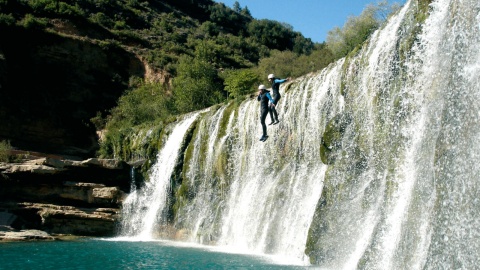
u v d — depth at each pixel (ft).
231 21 345.51
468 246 35.22
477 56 39.93
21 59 161.99
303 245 59.47
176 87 170.71
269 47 328.70
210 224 82.33
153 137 110.63
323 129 68.44
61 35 174.40
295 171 71.56
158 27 255.50
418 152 44.09
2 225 81.35
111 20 224.12
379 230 44.37
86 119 163.63
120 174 99.60
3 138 142.92
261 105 55.77
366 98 55.83
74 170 94.63
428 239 38.19
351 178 52.19
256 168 80.53
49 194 91.97
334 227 51.08
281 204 68.85
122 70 188.65
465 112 39.27
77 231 87.92
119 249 67.67
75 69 173.27
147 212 97.71
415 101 47.19
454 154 38.60
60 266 50.31
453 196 37.47
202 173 91.56
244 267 50.44
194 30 286.25
